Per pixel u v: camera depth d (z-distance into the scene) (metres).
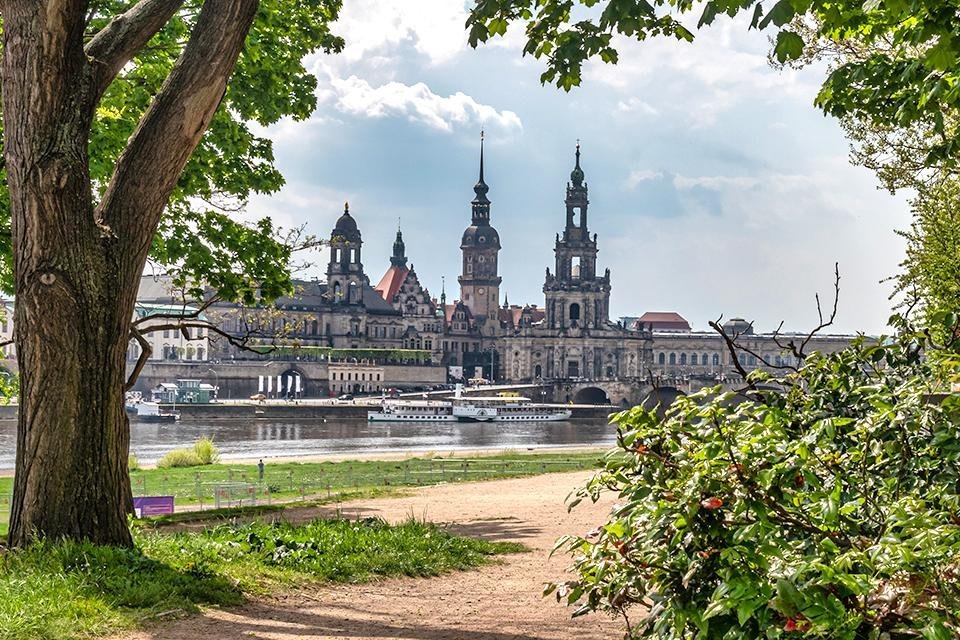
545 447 127.19
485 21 13.21
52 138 15.49
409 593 16.22
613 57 13.59
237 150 29.80
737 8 9.47
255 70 28.73
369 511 33.78
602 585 7.33
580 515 31.36
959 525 6.58
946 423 7.51
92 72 15.83
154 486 54.91
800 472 7.03
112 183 16.39
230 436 146.25
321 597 15.33
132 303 16.45
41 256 15.62
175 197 30.42
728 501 6.73
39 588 12.73
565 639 12.68
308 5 30.78
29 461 15.80
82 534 15.70
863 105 15.60
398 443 137.38
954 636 5.71
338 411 194.50
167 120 16.19
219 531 20.06
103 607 12.41
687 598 6.65
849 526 6.91
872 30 13.74
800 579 6.09
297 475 62.22
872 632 5.80
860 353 9.05
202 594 14.02
